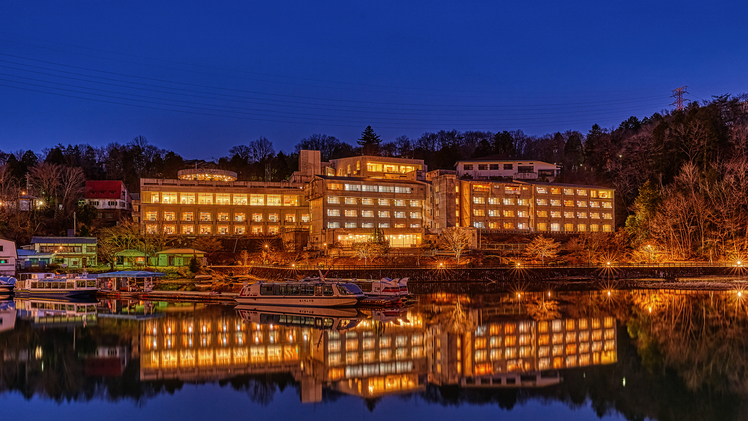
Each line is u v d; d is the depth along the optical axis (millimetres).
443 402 36531
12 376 41688
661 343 52094
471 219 148250
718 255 127688
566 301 81750
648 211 145125
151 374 42156
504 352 48469
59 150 192750
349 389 38938
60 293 86625
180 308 75812
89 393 38125
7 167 162625
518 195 153125
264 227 151000
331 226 136250
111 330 58281
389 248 125688
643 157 178500
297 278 101750
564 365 44719
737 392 38250
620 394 38000
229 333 56469
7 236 124750
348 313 70375
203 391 38469
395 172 164875
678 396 37594
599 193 162875
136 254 121812
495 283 109938
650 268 119438
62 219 144500
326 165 176625
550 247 127438
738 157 149750
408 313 69938
